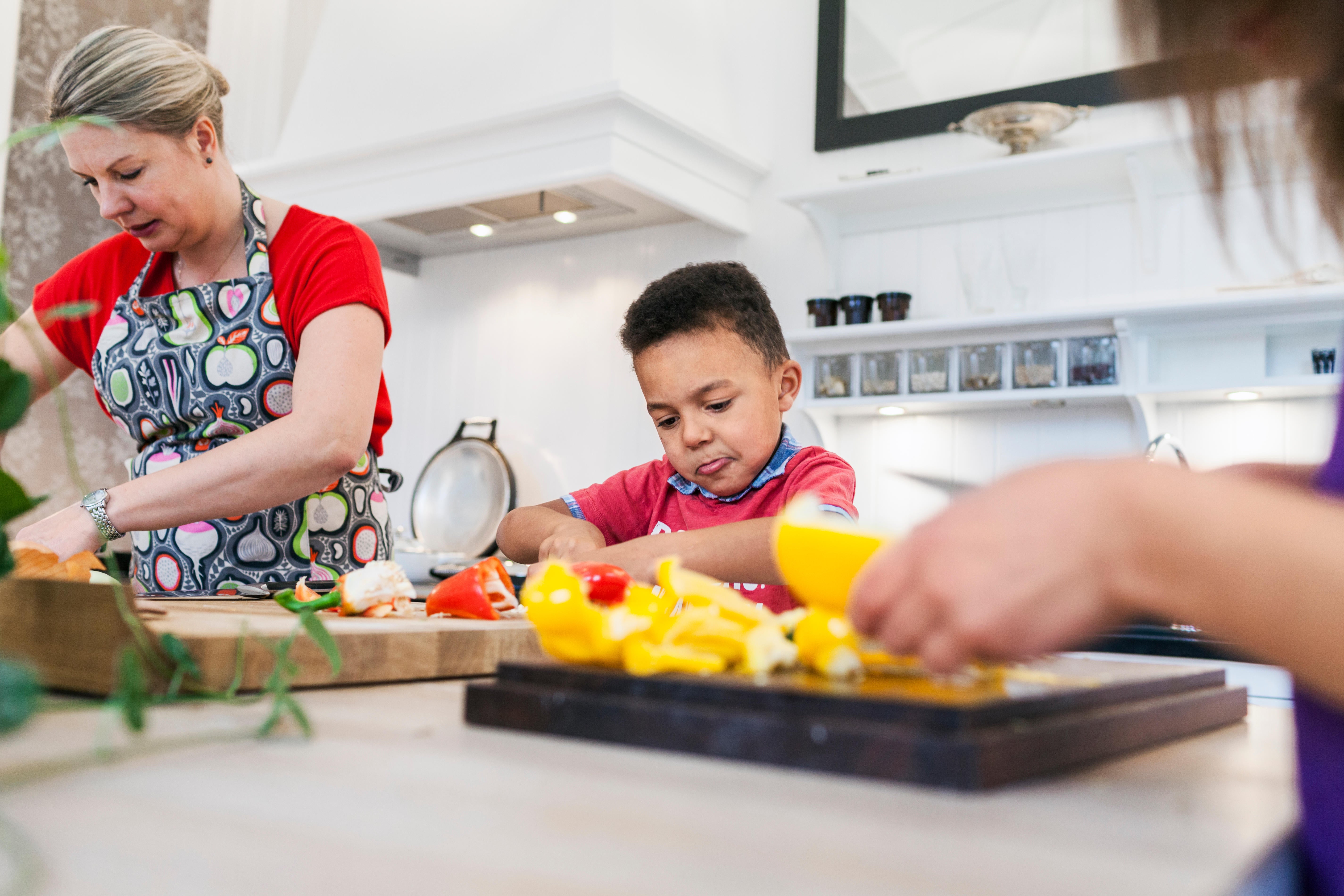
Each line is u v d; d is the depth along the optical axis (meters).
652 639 0.50
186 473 1.15
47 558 0.74
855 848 0.29
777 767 0.40
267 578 1.33
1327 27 0.35
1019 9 2.57
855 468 2.70
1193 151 0.44
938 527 0.35
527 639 0.76
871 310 2.64
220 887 0.25
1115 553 0.32
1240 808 0.35
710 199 2.78
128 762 0.39
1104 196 2.46
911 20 2.71
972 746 0.36
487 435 3.24
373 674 0.67
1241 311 2.17
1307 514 0.30
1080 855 0.29
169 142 1.20
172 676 0.56
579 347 3.14
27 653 0.58
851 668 0.47
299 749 0.42
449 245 3.31
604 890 0.25
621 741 0.44
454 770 0.39
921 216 2.68
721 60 2.98
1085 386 2.30
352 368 1.22
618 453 3.04
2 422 0.44
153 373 1.37
